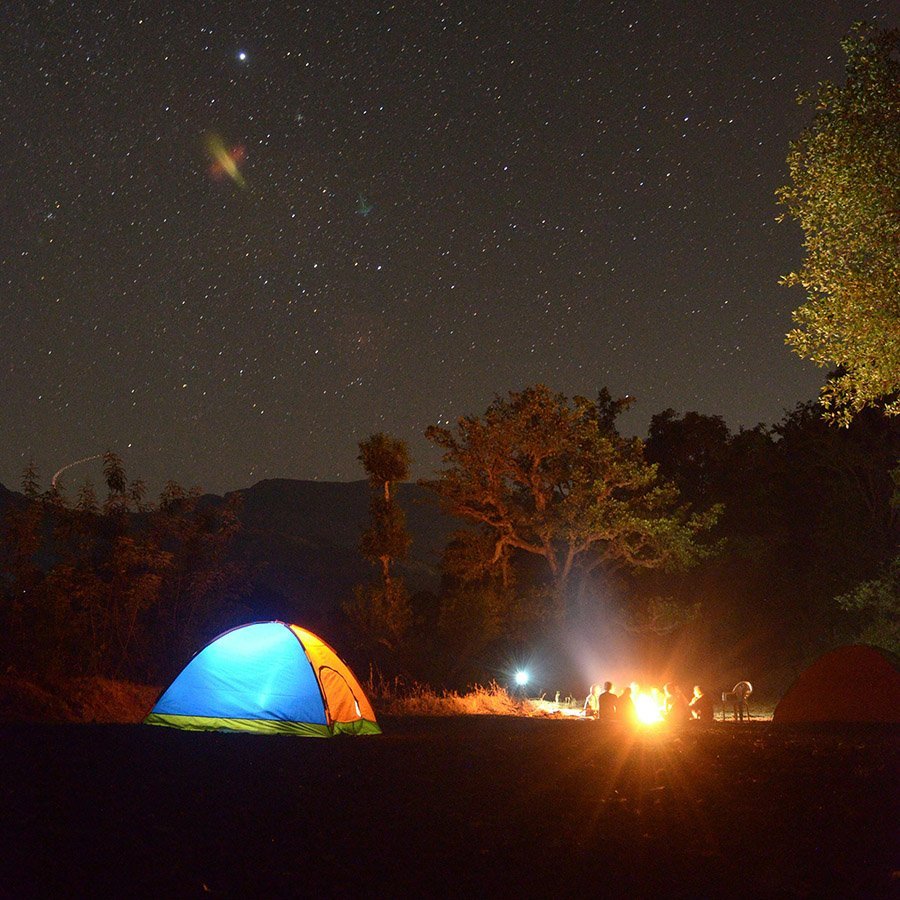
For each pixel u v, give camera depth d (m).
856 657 20.98
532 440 42.53
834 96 17.50
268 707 15.70
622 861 6.80
